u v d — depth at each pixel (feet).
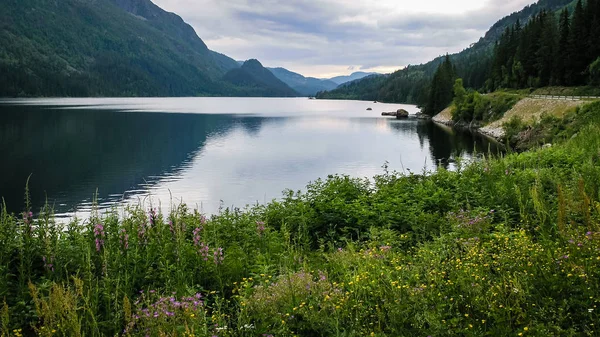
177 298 20.71
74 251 24.31
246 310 18.94
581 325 16.24
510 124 185.16
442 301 18.24
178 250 24.61
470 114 289.12
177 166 132.26
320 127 276.21
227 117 364.38
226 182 108.88
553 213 27.55
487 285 18.66
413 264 23.06
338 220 34.63
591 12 272.51
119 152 160.56
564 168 42.93
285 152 162.71
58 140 190.19
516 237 24.38
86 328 18.39
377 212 34.55
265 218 36.37
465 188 38.75
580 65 269.64
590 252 19.56
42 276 22.35
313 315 18.19
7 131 219.20
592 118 119.75
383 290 19.33
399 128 271.28
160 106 562.66
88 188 102.83
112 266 23.06
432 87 388.57
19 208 85.71
